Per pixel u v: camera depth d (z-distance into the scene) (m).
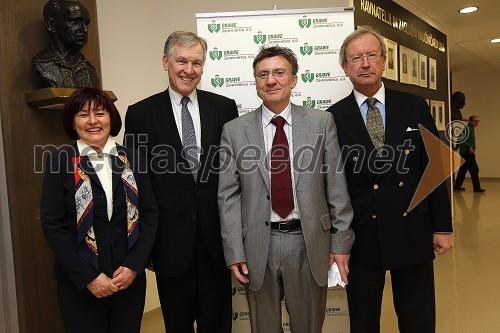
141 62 3.24
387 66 4.10
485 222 5.76
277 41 2.43
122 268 1.54
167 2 3.37
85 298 1.54
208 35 2.41
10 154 2.05
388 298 3.28
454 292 3.34
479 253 4.36
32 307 2.14
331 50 2.44
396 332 2.71
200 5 3.39
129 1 3.13
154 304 3.28
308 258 1.66
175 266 1.76
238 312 2.34
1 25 2.00
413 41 4.77
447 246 1.79
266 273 1.71
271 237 1.71
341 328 2.37
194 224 1.79
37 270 2.17
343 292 2.35
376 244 1.77
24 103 2.11
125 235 1.58
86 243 1.51
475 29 6.00
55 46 2.12
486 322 2.79
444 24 5.66
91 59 2.45
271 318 1.74
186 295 1.84
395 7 4.33
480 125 10.80
